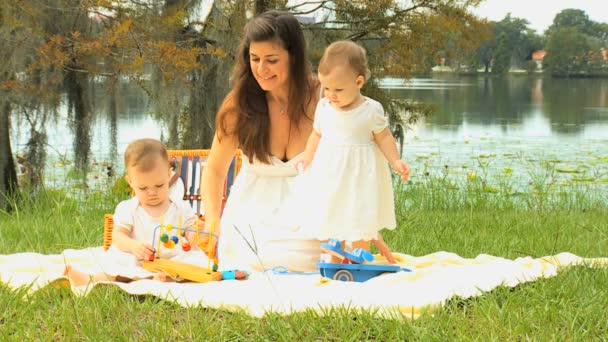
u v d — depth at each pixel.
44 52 9.97
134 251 4.80
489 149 17.05
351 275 4.70
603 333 3.72
